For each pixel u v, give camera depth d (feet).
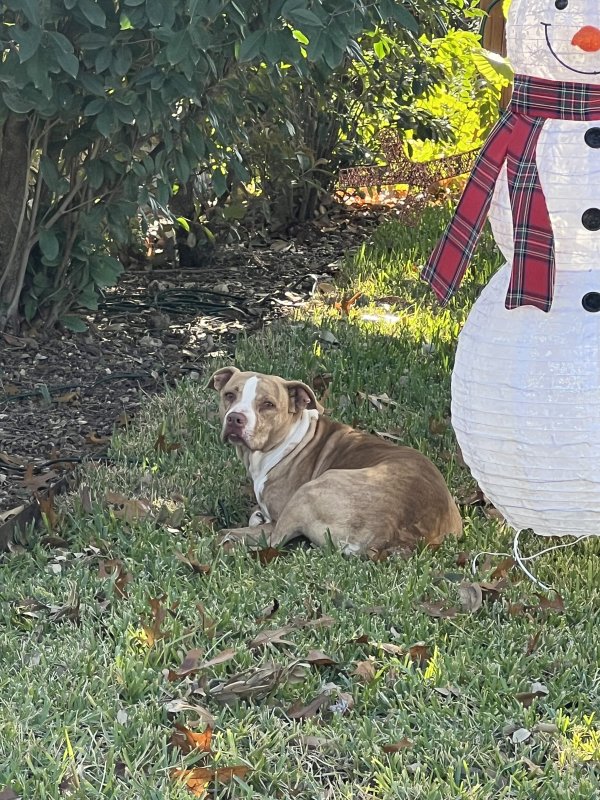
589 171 8.65
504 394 9.02
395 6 13.34
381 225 21.77
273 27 12.47
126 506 10.87
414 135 21.79
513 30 8.86
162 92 12.87
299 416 11.29
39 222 14.93
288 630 8.95
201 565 9.96
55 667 8.61
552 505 9.26
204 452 12.28
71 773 7.52
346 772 7.69
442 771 7.65
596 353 8.84
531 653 8.92
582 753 7.75
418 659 8.75
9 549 10.29
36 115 13.93
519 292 8.85
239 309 17.16
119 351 15.21
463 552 10.23
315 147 21.95
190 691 8.30
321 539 10.47
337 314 16.31
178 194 18.63
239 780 7.47
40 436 12.75
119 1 12.53
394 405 13.30
